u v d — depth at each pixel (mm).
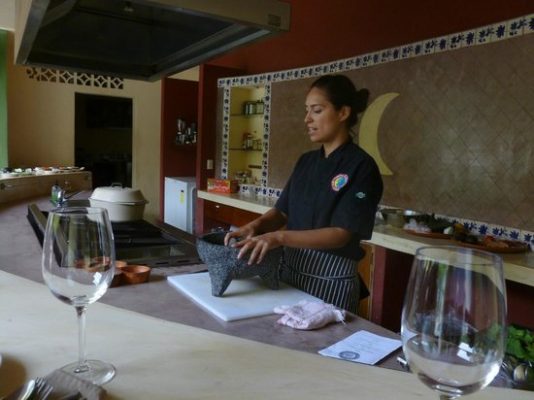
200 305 1047
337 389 524
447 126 2582
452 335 436
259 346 632
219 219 4105
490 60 2348
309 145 3561
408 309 462
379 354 803
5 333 657
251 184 4184
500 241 2207
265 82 3957
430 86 2658
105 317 723
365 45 3082
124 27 2062
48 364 567
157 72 2549
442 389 424
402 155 2857
